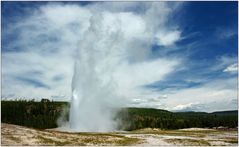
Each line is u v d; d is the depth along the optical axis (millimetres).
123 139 61094
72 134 62219
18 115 173500
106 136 64688
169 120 187625
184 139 65000
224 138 76688
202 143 59062
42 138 52219
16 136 50281
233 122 177750
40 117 172250
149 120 181750
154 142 58875
